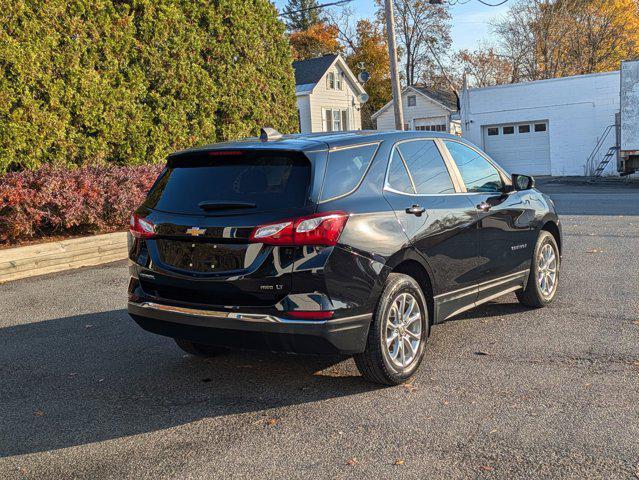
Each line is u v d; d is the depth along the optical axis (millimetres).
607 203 16766
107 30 12312
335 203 4070
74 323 6488
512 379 4508
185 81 14188
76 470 3402
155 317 4379
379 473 3250
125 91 12711
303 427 3844
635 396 4125
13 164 10742
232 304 4059
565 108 29375
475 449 3475
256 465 3389
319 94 37469
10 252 8750
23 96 10609
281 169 4148
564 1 46062
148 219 4430
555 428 3693
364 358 4289
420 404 4125
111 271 9234
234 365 5062
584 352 5035
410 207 4582
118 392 4555
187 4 14266
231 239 4004
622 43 46938
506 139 31250
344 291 4004
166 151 13875
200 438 3748
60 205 9844
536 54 47906
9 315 6891
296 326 3916
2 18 10203
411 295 4520
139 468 3402
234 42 15555
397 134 4906
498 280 5668
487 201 5480
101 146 12258
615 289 7113
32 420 4094
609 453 3371
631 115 23844
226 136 15430
